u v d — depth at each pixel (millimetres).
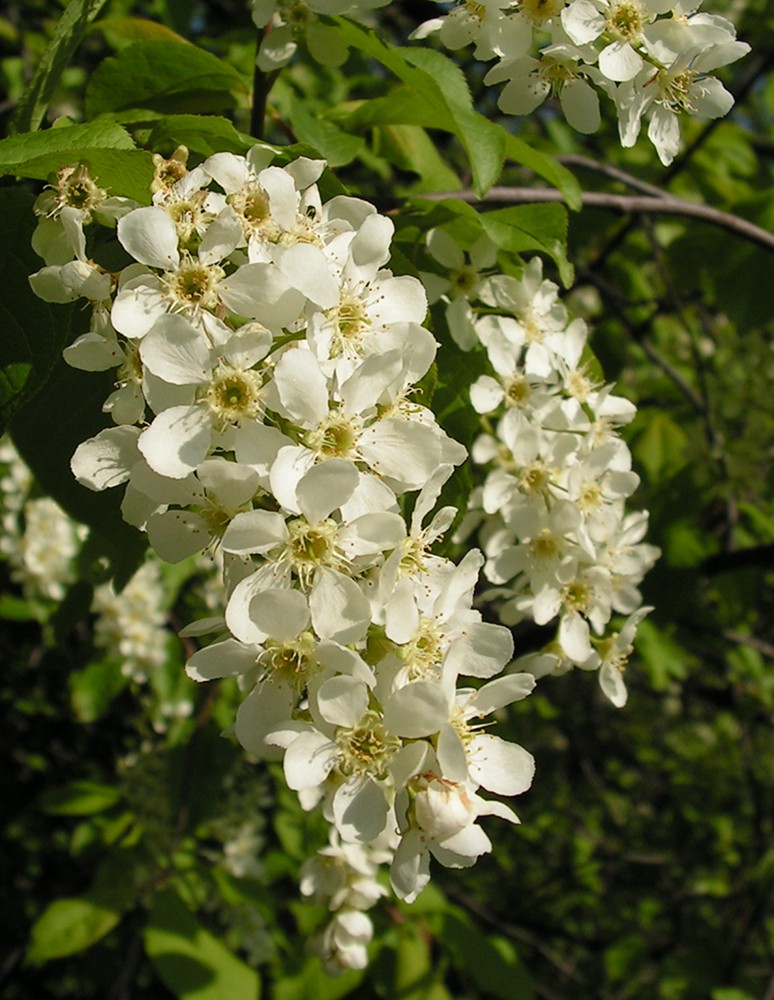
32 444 189
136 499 160
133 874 324
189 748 325
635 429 405
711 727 751
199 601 381
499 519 219
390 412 160
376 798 149
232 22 447
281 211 161
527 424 206
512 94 192
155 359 151
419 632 153
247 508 154
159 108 213
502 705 157
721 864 699
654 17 178
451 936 327
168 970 285
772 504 447
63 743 557
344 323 160
